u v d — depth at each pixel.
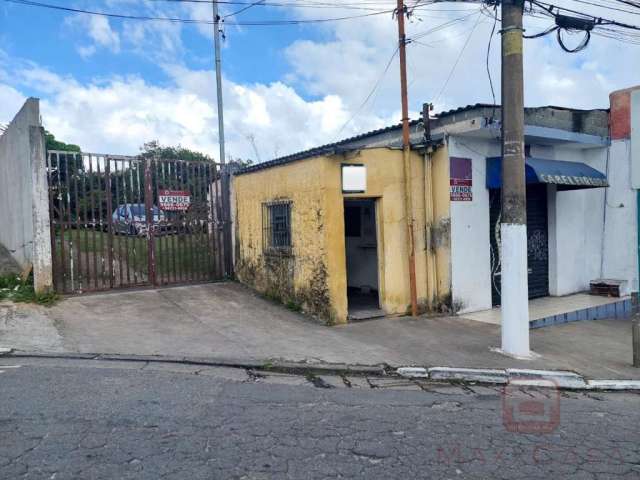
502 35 6.99
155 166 10.46
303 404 5.12
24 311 8.20
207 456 3.85
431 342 7.66
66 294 9.34
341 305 8.72
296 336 7.82
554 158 11.23
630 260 11.53
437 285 9.57
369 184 8.96
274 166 9.95
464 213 9.53
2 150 12.98
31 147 8.91
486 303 9.93
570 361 7.03
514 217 7.03
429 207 9.53
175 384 5.57
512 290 7.08
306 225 9.05
